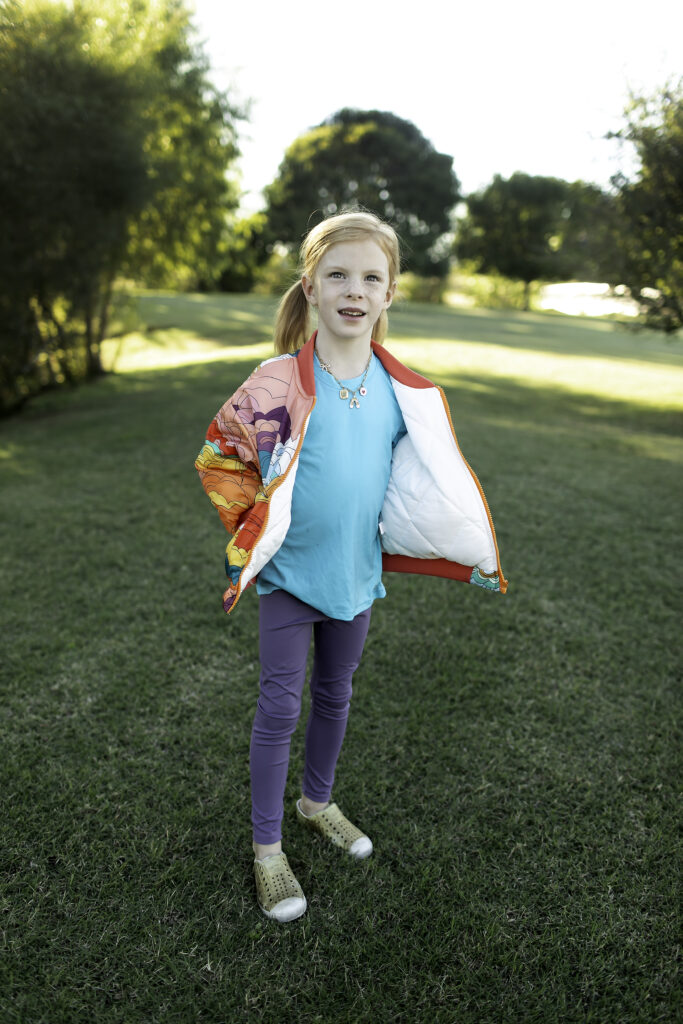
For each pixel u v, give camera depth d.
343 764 2.25
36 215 7.95
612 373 14.15
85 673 2.70
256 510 1.55
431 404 1.67
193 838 1.92
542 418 8.96
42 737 2.31
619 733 2.46
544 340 21.42
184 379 11.67
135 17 9.84
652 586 3.72
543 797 2.13
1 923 1.65
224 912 1.71
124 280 12.62
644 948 1.66
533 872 1.86
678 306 8.70
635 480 5.85
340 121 43.06
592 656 2.97
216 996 1.51
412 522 1.76
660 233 8.39
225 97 12.03
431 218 39.75
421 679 2.73
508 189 41.59
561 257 9.52
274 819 1.76
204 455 1.63
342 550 1.66
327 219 1.57
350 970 1.59
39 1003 1.48
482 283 46.44
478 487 1.73
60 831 1.93
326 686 1.84
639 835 2.00
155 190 9.46
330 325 1.56
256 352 14.87
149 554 3.92
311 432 1.59
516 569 3.88
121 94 8.29
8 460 6.14
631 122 8.09
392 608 3.34
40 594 3.38
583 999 1.55
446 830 1.99
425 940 1.66
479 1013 1.50
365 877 1.83
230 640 2.97
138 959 1.59
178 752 2.26
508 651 2.97
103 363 14.79
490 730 2.44
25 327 9.77
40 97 7.36
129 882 1.78
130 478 5.46
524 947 1.65
